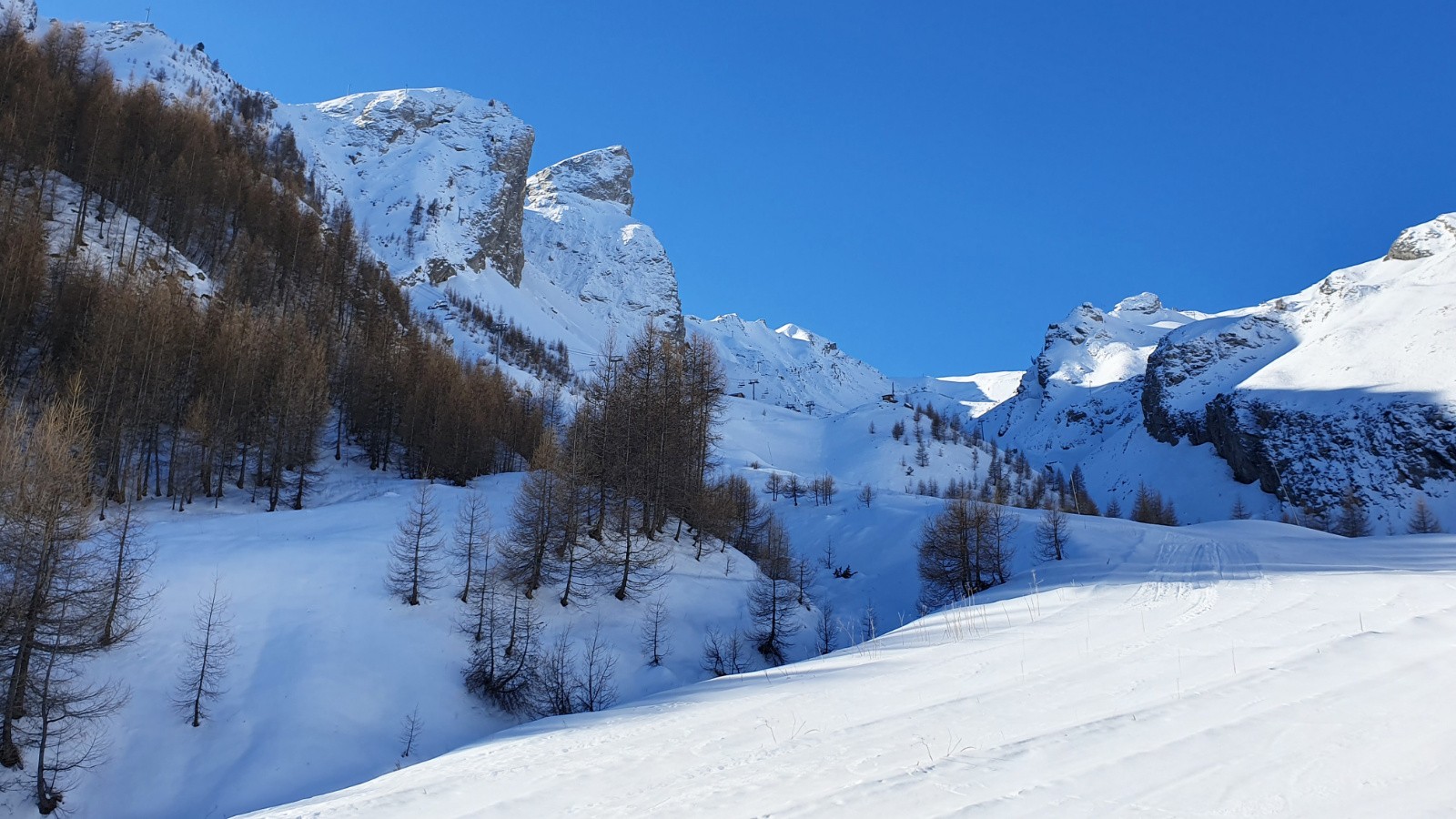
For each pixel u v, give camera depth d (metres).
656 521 57.41
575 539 47.59
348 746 31.41
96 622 30.89
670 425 59.62
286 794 28.59
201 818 27.00
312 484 63.00
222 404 61.81
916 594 74.06
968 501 77.75
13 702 26.45
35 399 52.56
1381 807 7.68
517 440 89.75
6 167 75.25
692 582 52.28
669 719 17.25
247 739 30.34
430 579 42.56
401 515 52.94
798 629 50.22
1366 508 155.50
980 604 39.81
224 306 75.81
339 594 39.34
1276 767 8.98
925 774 9.94
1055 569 53.88
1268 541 59.22
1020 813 8.31
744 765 11.65
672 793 10.64
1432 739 9.30
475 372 103.88
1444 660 13.07
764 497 134.12
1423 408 162.00
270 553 41.28
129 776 27.84
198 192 95.75
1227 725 10.69
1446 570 36.66
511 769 13.47
